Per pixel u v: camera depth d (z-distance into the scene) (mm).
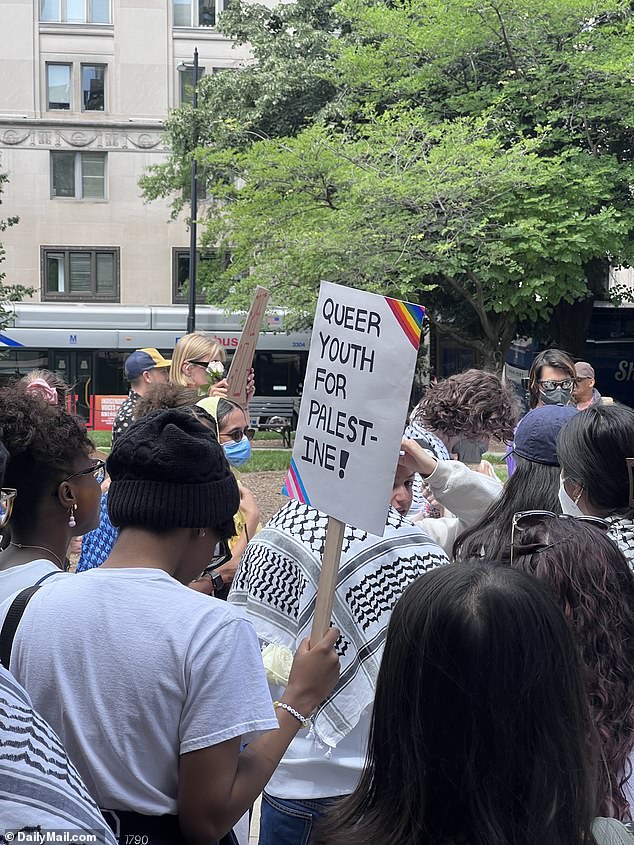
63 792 1229
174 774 1901
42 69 35156
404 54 18422
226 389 4777
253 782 1963
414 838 1494
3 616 1975
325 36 24203
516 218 16797
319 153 16969
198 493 2066
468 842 1475
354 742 2492
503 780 1463
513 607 1491
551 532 2131
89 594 1961
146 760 1878
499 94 18094
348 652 2428
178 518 2053
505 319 19984
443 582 1544
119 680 1873
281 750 2066
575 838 1493
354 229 16797
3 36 34781
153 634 1904
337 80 19047
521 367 24516
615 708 1939
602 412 2656
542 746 1471
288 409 27156
